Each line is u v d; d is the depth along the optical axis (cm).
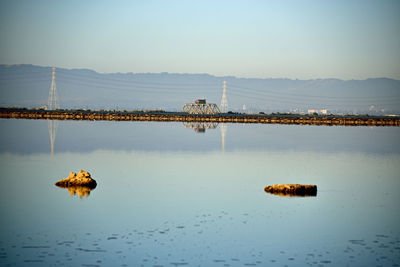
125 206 4888
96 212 4634
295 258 3528
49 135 14450
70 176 6081
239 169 7638
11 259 3384
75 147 10931
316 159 9381
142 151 10256
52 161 8325
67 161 8338
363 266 3397
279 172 7388
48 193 5459
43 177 6544
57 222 4278
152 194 5503
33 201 5059
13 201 5053
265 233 4075
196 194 5525
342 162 8981
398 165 8619
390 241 3934
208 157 9300
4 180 6275
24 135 14212
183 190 5759
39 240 3781
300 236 4025
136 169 7450
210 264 3372
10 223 4228
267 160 8981
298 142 13638
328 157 9825
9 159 8556
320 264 3425
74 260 3384
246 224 4316
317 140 14588
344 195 5656
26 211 4644
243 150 10875
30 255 3462
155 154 9688
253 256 3541
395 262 3475
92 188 5819
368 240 3953
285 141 13900
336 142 13950
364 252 3672
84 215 4525
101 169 7406
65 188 5781
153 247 3669
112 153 9775
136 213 4622
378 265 3416
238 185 6156
